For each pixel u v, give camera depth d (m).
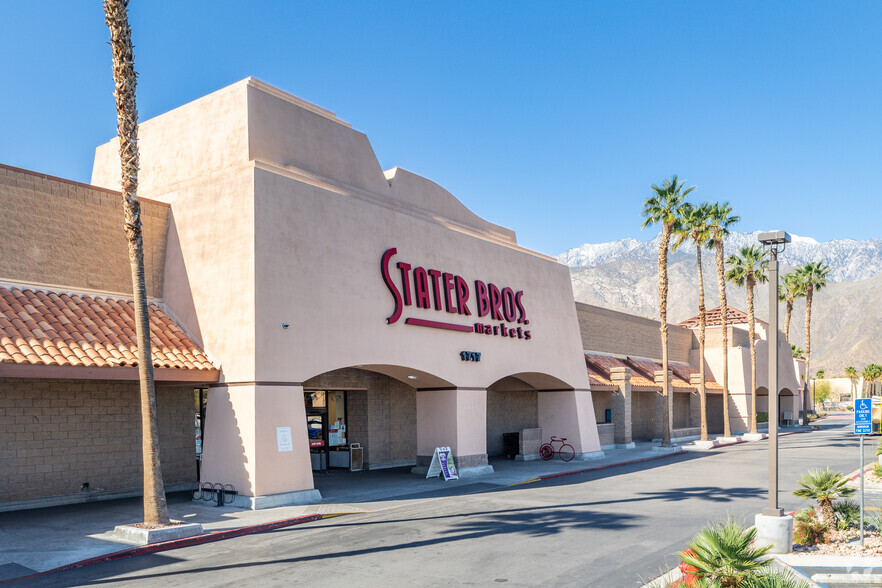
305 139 23.78
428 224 27.09
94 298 20.62
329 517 18.56
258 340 19.69
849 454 37.19
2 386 18.70
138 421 21.75
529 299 32.88
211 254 21.11
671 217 39.72
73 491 19.94
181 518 17.58
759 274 56.72
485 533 16.34
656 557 13.86
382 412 30.64
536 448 35.09
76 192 20.73
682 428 51.16
